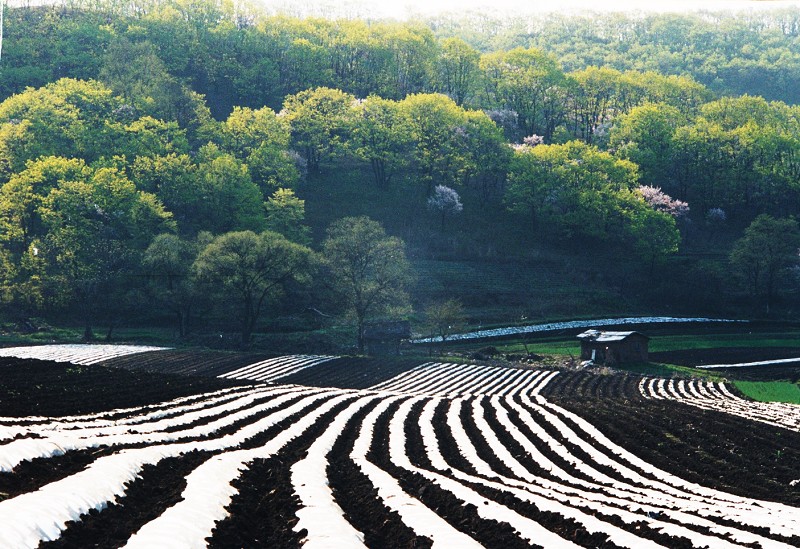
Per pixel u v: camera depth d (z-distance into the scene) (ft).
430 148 495.82
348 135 522.47
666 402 181.98
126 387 147.95
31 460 67.82
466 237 443.32
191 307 326.65
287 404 148.25
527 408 162.61
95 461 70.64
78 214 347.56
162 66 542.16
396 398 177.06
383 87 636.07
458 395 205.77
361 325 293.23
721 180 514.68
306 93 520.42
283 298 340.59
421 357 277.85
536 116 614.75
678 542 60.29
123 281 317.42
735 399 204.74
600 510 70.59
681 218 486.79
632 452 114.01
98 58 563.89
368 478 81.76
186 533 53.78
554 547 56.80
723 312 380.99
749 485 94.27
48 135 420.36
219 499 64.49
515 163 481.87
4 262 326.24
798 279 402.11
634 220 433.07
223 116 569.23
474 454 106.22
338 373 235.81
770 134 520.01
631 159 528.22
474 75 643.86
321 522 60.23
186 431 101.35
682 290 399.24
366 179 498.69
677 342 318.65
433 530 59.77
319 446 101.35
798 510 78.59
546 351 299.38
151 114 483.51
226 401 144.97
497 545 58.03
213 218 404.36
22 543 48.19
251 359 250.57
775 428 137.69
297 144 495.82
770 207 512.63
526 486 84.02
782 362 284.41
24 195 355.36
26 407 109.81
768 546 60.49
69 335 292.81
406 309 305.94
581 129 615.98
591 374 253.03
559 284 401.90
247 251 291.99
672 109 595.88
